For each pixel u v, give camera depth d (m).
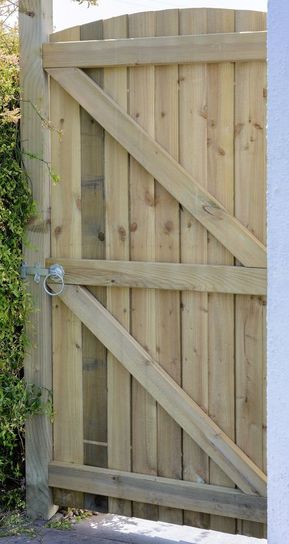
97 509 3.55
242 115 3.08
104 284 3.38
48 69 3.39
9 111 3.40
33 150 3.45
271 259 1.63
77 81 3.34
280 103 1.59
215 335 3.23
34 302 3.52
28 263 3.52
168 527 3.57
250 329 3.16
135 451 3.44
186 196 3.18
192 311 3.27
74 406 3.53
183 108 3.18
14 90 3.41
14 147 3.46
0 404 3.49
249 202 3.10
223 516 3.30
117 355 3.39
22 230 3.48
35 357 3.55
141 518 3.47
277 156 1.61
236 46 3.04
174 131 3.21
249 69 3.05
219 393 3.25
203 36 3.09
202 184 3.18
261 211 3.09
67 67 3.35
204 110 3.15
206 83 3.13
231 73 3.08
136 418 3.42
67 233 3.46
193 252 3.23
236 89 3.08
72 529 3.54
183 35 3.14
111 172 3.35
